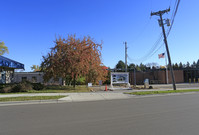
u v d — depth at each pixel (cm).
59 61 1931
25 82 1858
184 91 1795
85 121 617
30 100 1162
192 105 952
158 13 2048
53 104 1063
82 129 520
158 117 666
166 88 2319
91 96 1424
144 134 470
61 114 745
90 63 2077
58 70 1912
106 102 1126
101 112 778
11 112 806
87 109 862
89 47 2023
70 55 1909
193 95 1539
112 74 2142
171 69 2012
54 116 707
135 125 557
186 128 521
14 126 565
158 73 3822
